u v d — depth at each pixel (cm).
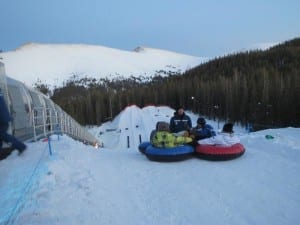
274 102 5666
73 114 8762
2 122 776
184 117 1034
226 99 6969
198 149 894
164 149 873
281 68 9944
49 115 1678
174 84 10369
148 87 11206
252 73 8731
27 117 1347
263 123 5684
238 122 6625
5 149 875
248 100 6431
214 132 942
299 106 5225
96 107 8756
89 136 3775
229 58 13800
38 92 1780
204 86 8356
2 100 771
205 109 7900
